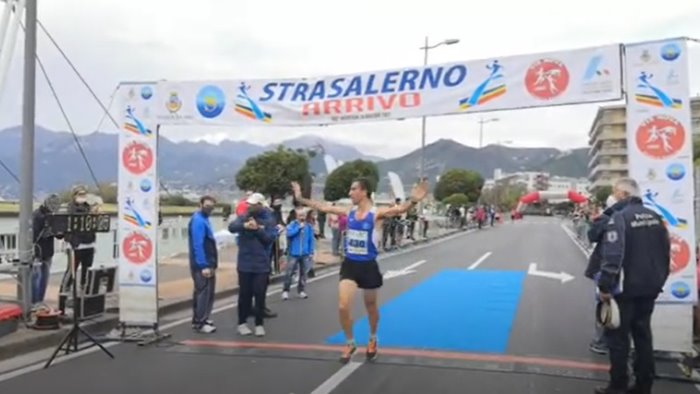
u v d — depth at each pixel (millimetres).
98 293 8664
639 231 5902
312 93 8359
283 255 16859
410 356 7602
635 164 7078
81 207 10570
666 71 6973
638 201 6082
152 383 6523
